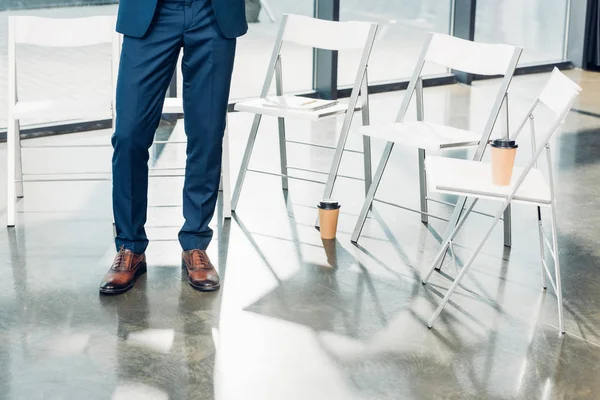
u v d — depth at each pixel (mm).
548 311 3016
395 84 7145
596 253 3592
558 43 8281
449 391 2447
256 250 3547
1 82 5285
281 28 4078
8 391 2402
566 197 4352
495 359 2646
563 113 2697
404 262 3457
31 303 3004
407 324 2881
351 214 4059
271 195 4316
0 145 5156
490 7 7664
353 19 6863
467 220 3998
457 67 3598
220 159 3186
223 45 3023
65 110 3707
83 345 2691
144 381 2473
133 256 3170
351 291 3152
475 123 6051
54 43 3811
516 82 7594
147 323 2855
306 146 5340
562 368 2598
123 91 2967
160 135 5461
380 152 5234
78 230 3762
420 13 7199
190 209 3211
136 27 2893
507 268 3416
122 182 3074
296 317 2920
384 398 2402
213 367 2559
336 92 6668
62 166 4762
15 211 3895
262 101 3939
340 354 2656
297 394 2414
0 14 5199
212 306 2996
